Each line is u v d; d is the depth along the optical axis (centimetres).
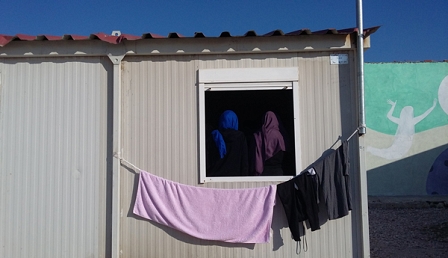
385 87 1206
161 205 491
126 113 509
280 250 488
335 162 486
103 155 503
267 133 506
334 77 501
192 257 494
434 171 1194
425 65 1203
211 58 508
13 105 509
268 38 497
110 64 511
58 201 500
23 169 502
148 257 495
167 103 507
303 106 499
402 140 1199
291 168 508
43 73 511
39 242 497
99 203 499
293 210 480
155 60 511
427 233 807
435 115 1198
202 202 490
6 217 499
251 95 545
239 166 507
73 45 505
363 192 483
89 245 496
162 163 502
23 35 496
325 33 485
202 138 501
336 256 486
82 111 507
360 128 483
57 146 505
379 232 825
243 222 485
